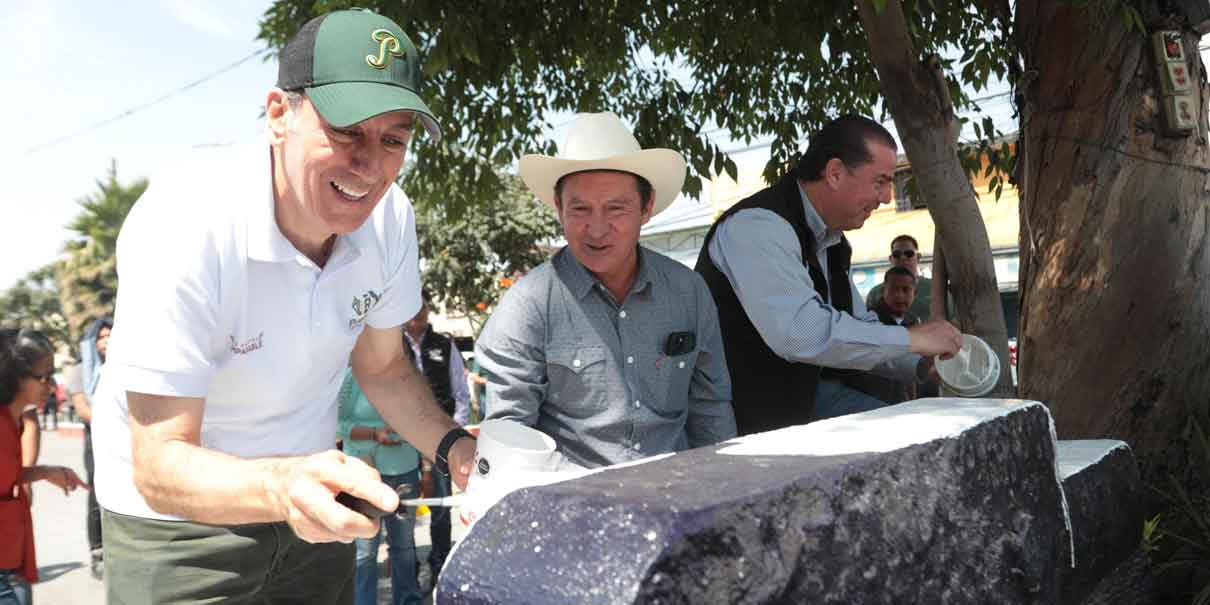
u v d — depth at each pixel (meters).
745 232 2.79
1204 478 2.70
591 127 2.28
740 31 4.82
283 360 1.82
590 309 2.28
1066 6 2.97
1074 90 2.95
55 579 6.11
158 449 1.53
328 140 1.54
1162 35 2.82
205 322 1.60
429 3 3.66
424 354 5.27
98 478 1.86
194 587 1.83
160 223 1.57
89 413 5.96
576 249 2.27
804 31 4.40
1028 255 3.10
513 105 5.09
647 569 0.81
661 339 2.34
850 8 4.25
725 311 2.95
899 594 1.13
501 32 4.25
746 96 5.28
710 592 0.86
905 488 1.20
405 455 4.64
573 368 2.27
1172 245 2.83
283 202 1.70
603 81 5.51
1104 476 1.96
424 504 1.17
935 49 4.82
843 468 1.09
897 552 1.13
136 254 1.57
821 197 2.93
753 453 1.20
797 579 0.96
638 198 2.31
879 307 5.62
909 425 1.42
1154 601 2.20
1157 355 2.83
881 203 2.95
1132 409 2.85
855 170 2.84
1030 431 1.59
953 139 3.19
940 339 2.66
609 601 0.81
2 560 3.45
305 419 1.98
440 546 5.41
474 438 2.10
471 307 18.62
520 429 1.67
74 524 8.46
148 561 1.81
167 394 1.56
